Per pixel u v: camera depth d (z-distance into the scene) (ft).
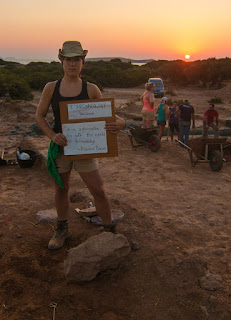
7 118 58.85
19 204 16.67
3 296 8.91
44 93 9.84
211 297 9.05
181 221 15.97
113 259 9.70
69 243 11.55
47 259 10.64
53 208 15.88
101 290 9.27
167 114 37.55
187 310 8.66
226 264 11.46
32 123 53.36
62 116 9.53
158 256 10.71
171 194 20.58
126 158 30.17
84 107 9.48
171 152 32.53
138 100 90.02
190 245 13.34
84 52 9.45
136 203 18.71
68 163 10.33
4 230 12.57
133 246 11.12
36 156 26.81
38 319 8.14
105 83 147.23
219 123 56.80
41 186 21.74
